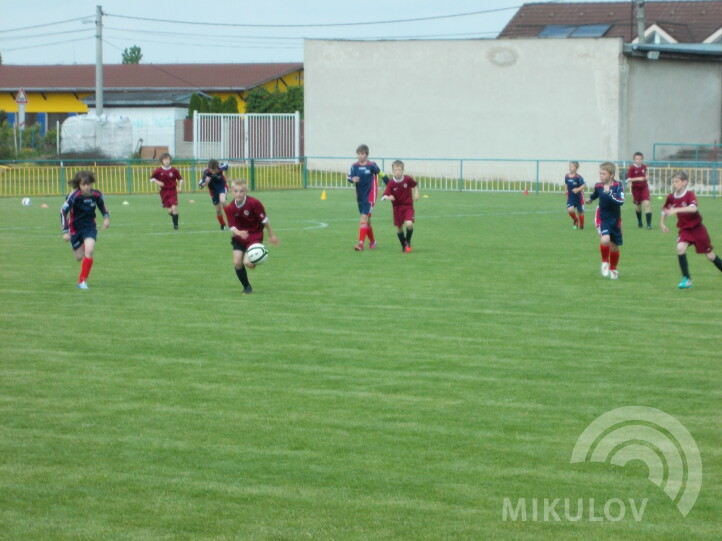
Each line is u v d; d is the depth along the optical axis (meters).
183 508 7.39
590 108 54.31
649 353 12.30
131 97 74.75
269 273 19.33
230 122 63.19
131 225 30.27
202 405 10.03
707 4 76.00
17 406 10.01
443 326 13.99
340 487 7.78
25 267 20.23
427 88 58.53
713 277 19.09
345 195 47.41
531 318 14.62
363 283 18.03
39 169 47.84
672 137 57.78
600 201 18.58
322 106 61.12
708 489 7.75
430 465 8.27
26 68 89.00
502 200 44.19
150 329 13.78
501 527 7.03
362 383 10.87
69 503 7.50
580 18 75.50
